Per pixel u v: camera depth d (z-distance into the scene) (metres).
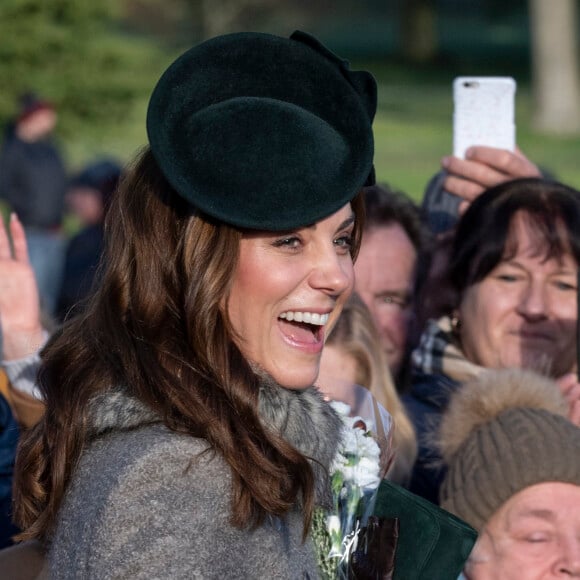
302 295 5.23
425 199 11.85
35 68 43.12
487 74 86.38
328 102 5.29
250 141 5.06
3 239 8.61
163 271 5.21
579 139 62.06
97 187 20.72
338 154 5.18
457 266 9.37
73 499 4.96
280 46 5.26
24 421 8.37
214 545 4.72
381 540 5.57
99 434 5.05
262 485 4.87
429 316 9.67
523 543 6.97
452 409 7.56
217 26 87.19
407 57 92.19
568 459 6.96
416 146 57.31
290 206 5.03
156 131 5.05
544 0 67.75
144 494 4.73
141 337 5.14
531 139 62.06
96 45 44.31
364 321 8.07
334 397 6.89
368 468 5.80
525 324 9.07
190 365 5.06
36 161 28.64
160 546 4.63
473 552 7.07
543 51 67.56
